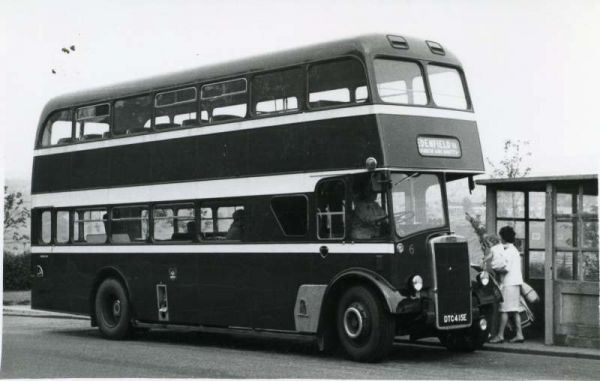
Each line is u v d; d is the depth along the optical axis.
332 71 12.02
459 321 11.67
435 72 12.33
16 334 16.61
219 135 13.56
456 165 12.13
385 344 11.31
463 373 10.48
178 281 14.23
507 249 13.27
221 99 13.63
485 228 13.76
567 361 11.58
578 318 12.61
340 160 11.78
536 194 14.30
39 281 16.88
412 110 11.76
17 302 25.56
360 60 11.66
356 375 10.36
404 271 11.30
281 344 14.45
